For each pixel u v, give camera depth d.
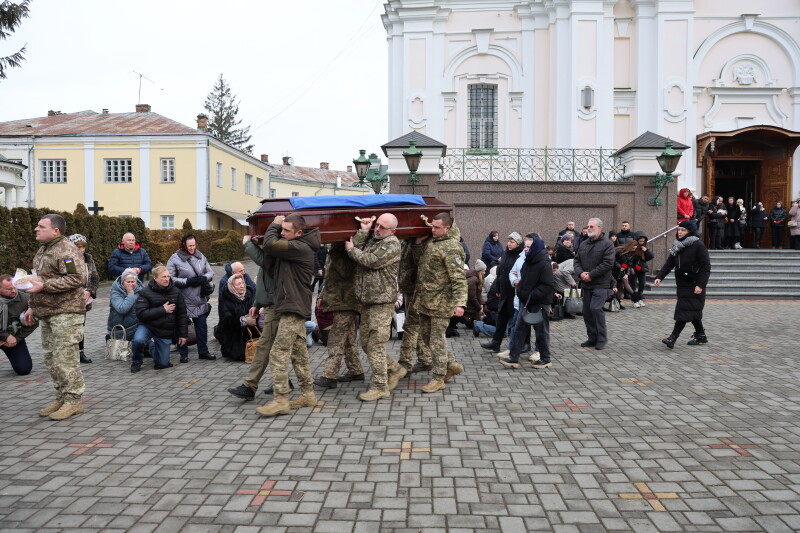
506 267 8.34
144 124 35.53
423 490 3.95
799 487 3.99
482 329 9.48
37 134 33.97
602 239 8.71
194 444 4.82
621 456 4.54
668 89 20.02
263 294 5.98
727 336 9.79
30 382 6.93
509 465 4.37
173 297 7.65
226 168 37.56
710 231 18.05
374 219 6.15
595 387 6.58
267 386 6.71
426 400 6.07
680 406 5.85
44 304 5.50
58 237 5.52
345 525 3.50
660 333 10.15
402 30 21.17
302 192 55.41
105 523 3.52
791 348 8.76
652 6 20.23
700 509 3.69
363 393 6.24
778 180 20.27
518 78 21.11
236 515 3.62
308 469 4.30
